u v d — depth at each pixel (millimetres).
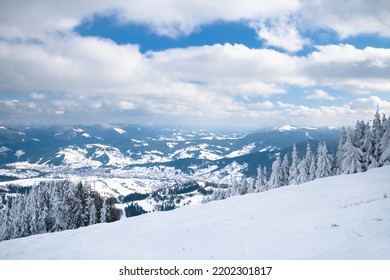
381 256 11297
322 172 64312
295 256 13805
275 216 25625
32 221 67250
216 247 19094
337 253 12633
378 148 59219
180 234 25547
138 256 19406
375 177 35000
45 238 34812
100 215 71812
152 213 38875
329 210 23109
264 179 78188
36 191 71500
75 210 68812
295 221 21438
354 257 11734
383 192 26281
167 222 32344
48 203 70750
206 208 35969
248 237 20047
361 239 13602
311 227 18547
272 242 17453
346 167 60062
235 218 27797
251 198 36375
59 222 67500
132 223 34562
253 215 27703
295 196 32469
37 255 24531
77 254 21969
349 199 26250
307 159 69250
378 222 15602
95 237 30391
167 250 20531
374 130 61188
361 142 61812
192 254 18328
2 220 71688
